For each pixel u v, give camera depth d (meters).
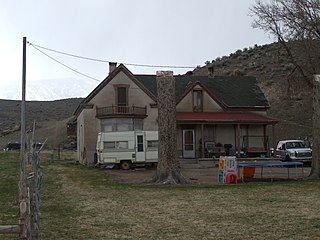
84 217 13.18
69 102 122.00
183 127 41.12
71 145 67.81
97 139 37.28
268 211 13.62
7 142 73.12
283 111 61.00
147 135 34.22
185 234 10.70
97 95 40.16
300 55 41.84
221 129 41.78
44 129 81.81
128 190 19.80
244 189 19.31
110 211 14.24
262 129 42.38
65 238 10.48
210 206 14.85
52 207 15.15
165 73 22.77
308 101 60.69
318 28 40.25
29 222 7.23
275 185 20.80
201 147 40.00
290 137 54.19
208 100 42.75
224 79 47.28
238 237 10.27
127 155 33.75
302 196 16.89
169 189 19.84
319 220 11.97
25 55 20.95
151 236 10.57
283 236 10.23
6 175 26.98
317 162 24.03
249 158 37.28
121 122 39.38
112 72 40.03
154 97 40.38
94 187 21.09
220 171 23.41
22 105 19.86
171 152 22.67
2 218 12.99
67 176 27.05
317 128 23.95
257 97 44.88
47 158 48.72
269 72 73.94
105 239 10.35
